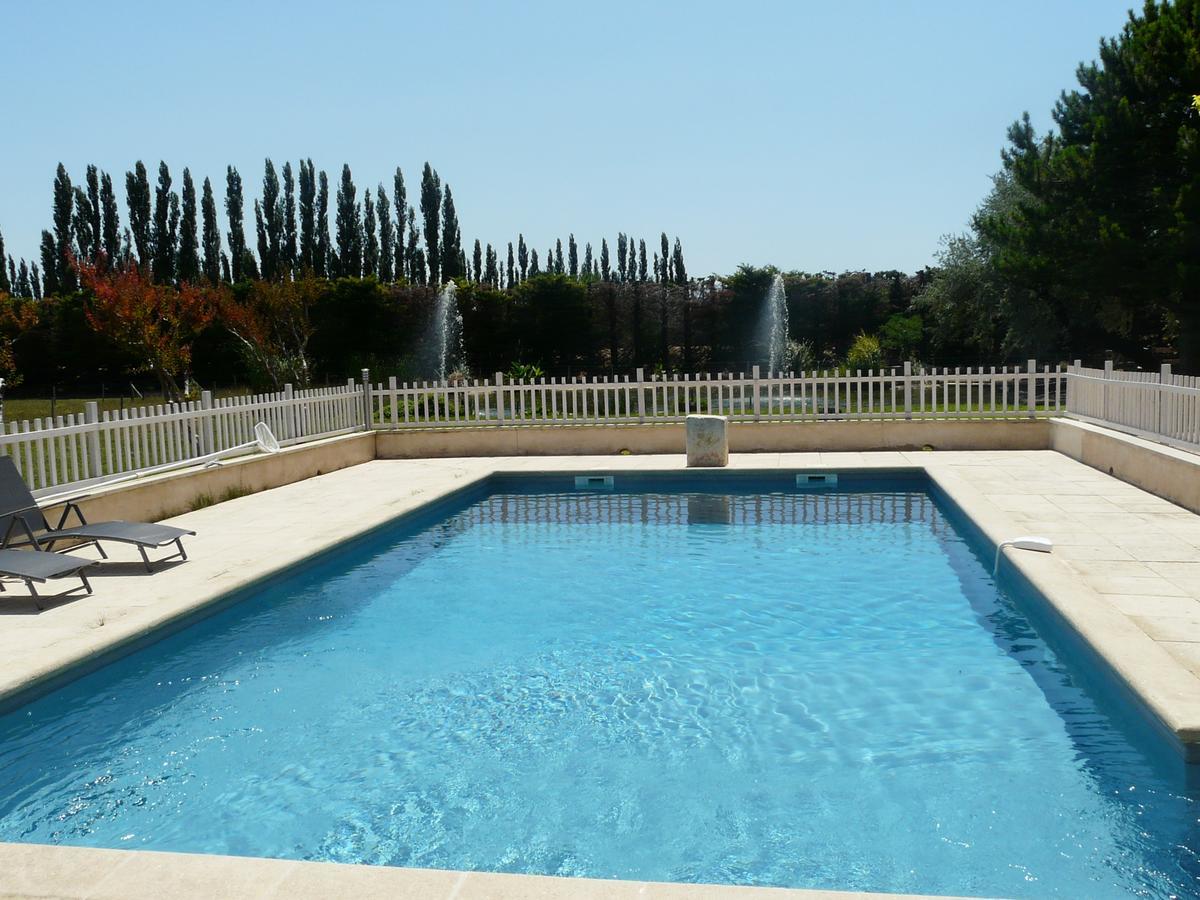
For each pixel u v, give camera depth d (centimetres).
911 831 374
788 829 380
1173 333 2533
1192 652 461
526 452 1428
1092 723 473
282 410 1229
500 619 676
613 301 4219
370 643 627
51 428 818
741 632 634
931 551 840
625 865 358
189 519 945
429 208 5106
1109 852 354
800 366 3619
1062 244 2014
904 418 1358
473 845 376
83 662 520
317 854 371
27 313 3444
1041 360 2631
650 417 1416
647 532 958
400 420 1653
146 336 2884
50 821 400
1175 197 1870
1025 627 623
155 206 4662
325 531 852
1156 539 719
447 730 487
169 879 283
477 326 4162
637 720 495
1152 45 1895
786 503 1095
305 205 4850
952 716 486
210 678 567
